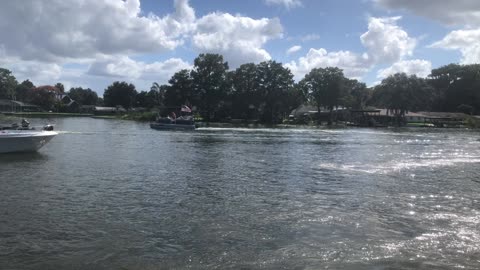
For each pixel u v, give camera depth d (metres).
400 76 120.38
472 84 151.88
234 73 118.38
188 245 10.30
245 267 8.91
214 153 32.84
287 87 115.75
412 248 10.06
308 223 12.27
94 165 24.19
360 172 22.83
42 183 18.17
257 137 55.72
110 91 190.38
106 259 9.35
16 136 28.83
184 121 76.75
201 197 15.79
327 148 39.34
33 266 8.94
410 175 21.95
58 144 38.25
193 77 118.38
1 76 153.25
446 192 17.22
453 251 9.86
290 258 9.42
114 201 14.85
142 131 65.81
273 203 14.90
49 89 185.88
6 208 13.62
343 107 139.00
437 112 146.38
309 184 18.89
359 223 12.29
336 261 9.23
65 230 11.38
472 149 40.09
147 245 10.27
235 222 12.34
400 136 63.97
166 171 22.33
